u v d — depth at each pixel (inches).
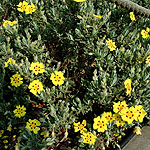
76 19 17.5
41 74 16.5
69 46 18.3
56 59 19.6
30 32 19.3
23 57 17.3
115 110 14.0
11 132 16.8
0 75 16.1
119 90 14.9
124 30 17.5
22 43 16.5
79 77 18.3
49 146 15.4
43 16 18.4
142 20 19.4
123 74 16.3
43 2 20.0
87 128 15.8
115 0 20.0
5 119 16.5
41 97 14.9
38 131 16.0
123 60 16.4
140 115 14.1
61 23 18.5
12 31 17.7
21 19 19.2
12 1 21.3
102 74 14.7
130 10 19.8
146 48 17.5
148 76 15.0
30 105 17.4
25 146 14.1
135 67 16.4
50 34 19.1
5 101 17.2
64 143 15.8
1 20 21.3
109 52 16.7
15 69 15.5
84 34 16.7
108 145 16.0
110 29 17.8
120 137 16.0
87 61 17.9
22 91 16.2
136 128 15.9
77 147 15.0
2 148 16.2
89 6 16.9
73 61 17.9
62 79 15.2
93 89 15.2
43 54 17.5
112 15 19.9
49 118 15.1
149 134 16.6
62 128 15.9
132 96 15.3
